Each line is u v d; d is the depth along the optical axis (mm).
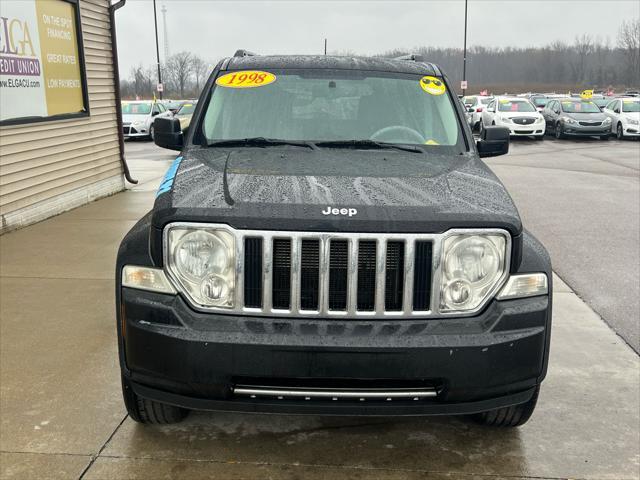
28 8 8070
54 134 8773
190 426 3348
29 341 4379
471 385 2645
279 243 2682
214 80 4145
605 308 5273
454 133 3912
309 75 4152
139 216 8734
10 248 6902
